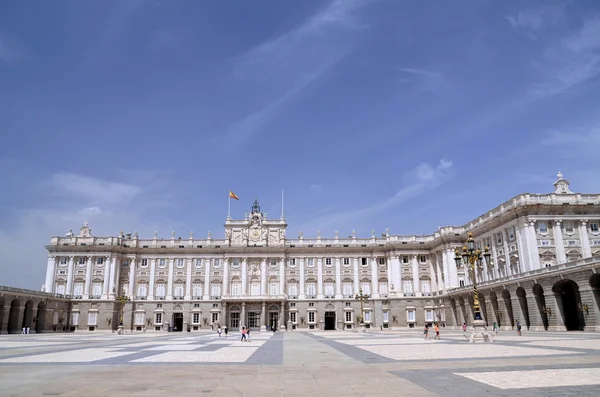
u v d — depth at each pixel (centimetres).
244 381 1872
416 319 11088
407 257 11556
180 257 11625
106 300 10969
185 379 1936
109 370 2261
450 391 1578
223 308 10950
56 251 11312
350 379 1898
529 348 3350
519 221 8119
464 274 10381
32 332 9406
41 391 1642
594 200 8081
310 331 10112
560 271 6456
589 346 3394
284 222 11812
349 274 11631
